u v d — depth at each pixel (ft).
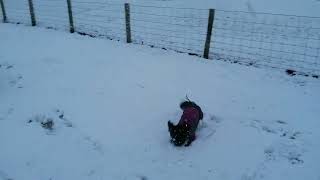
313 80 16.39
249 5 27.30
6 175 10.50
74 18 27.20
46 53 19.80
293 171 10.55
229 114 13.46
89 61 18.47
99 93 15.03
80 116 13.35
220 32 23.24
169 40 21.77
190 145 11.73
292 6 26.66
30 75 16.92
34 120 13.20
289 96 14.84
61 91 15.24
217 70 17.35
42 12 29.76
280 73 17.17
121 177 10.45
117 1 31.14
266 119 13.12
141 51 19.92
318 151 11.35
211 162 10.99
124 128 12.65
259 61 18.61
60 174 10.57
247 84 15.94
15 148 11.63
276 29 23.56
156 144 11.80
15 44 21.68
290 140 11.90
